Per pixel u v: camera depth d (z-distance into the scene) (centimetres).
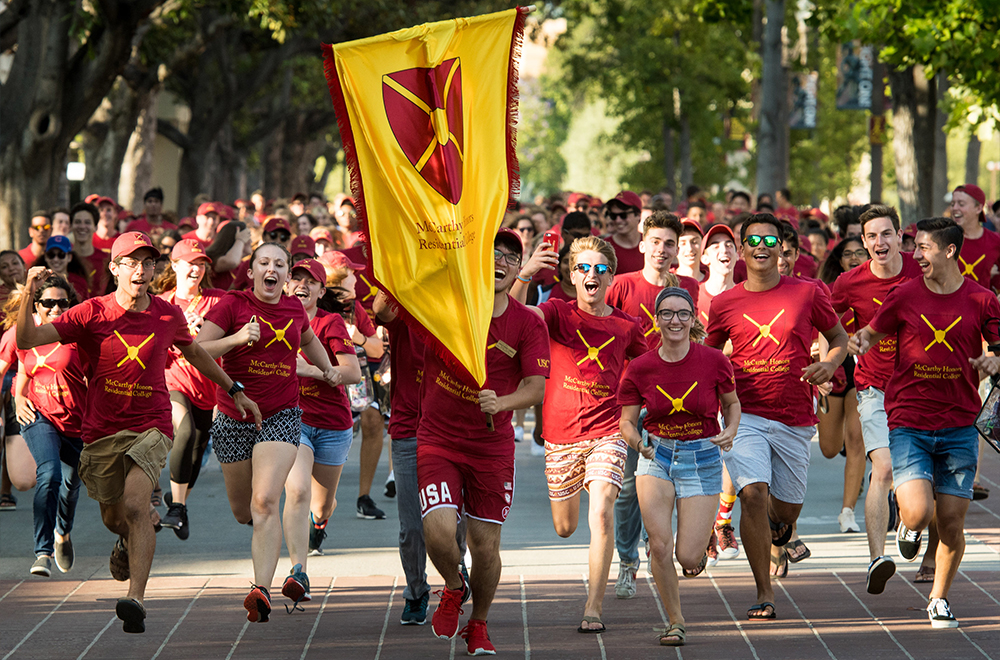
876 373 1962
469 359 1509
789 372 1791
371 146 1536
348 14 8000
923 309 1717
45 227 3102
